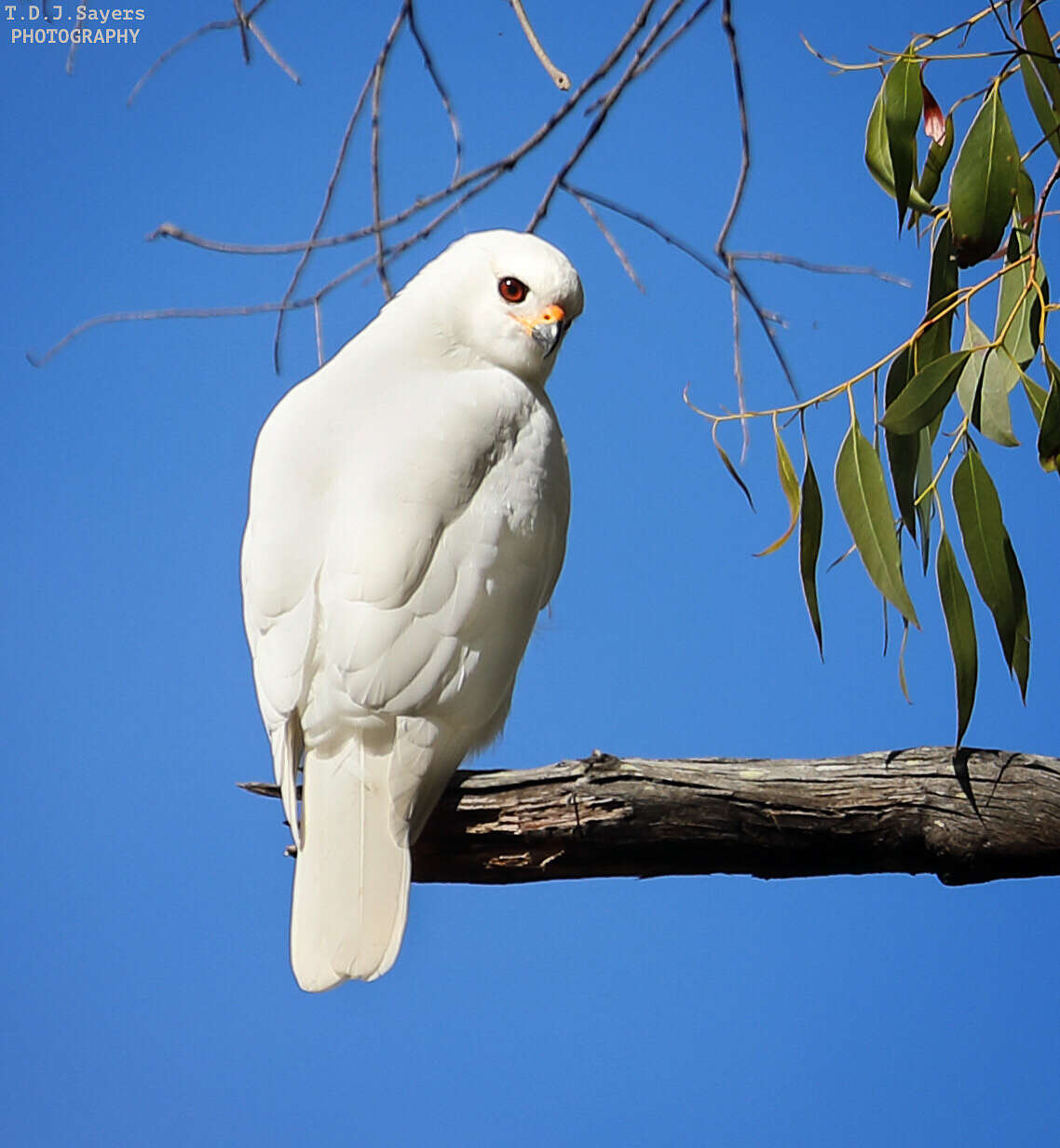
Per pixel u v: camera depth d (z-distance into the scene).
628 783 7.90
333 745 8.08
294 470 8.60
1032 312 8.92
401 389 9.00
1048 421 8.75
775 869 8.12
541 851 7.97
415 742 7.99
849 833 8.02
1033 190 9.61
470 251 9.73
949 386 8.67
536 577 8.66
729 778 8.00
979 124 8.86
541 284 9.57
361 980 7.69
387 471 8.45
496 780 8.00
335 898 7.84
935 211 9.41
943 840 8.02
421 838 8.03
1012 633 8.68
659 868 8.05
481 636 8.32
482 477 8.63
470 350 9.66
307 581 8.30
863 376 8.80
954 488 8.70
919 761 8.14
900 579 8.65
